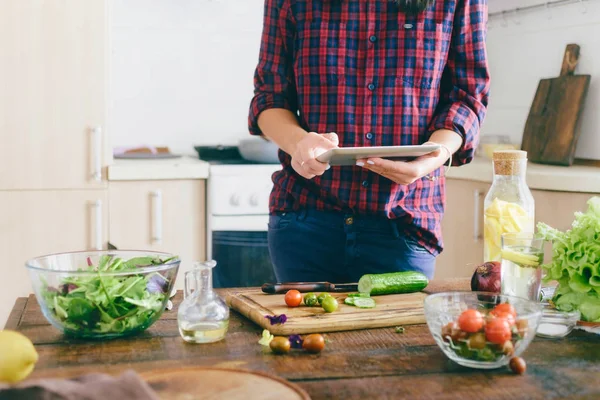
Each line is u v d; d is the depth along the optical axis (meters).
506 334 0.99
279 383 0.90
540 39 3.11
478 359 1.00
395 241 1.65
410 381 0.97
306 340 1.09
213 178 3.05
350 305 1.33
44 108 2.88
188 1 3.55
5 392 0.76
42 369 1.00
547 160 2.91
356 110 1.64
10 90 2.85
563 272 1.27
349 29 1.62
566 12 2.95
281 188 1.73
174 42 3.55
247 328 1.24
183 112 3.60
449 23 1.63
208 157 3.35
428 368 1.02
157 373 0.93
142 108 3.54
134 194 2.99
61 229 2.93
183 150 3.62
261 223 3.12
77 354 1.07
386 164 1.45
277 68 1.73
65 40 2.87
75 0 2.87
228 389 0.88
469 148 1.63
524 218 1.42
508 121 3.35
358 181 1.62
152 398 0.76
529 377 0.99
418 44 1.62
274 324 1.19
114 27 3.46
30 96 2.86
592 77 2.83
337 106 1.64
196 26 3.57
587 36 2.84
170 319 1.29
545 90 2.99
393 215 1.64
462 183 2.96
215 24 3.60
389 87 1.63
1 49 2.82
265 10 1.73
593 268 1.20
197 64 3.60
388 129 1.64
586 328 1.23
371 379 0.97
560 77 2.93
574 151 2.80
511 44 3.30
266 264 3.15
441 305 1.11
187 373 0.93
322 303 1.27
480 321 1.00
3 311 2.91
